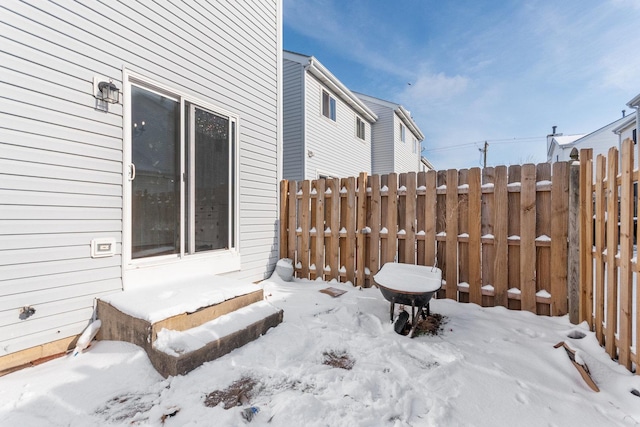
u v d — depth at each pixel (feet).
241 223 13.44
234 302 9.00
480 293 10.98
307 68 27.53
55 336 7.43
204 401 5.78
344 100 34.94
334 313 10.35
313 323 9.47
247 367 7.02
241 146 13.55
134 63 9.23
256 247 14.35
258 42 14.65
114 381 6.37
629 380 6.09
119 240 8.77
